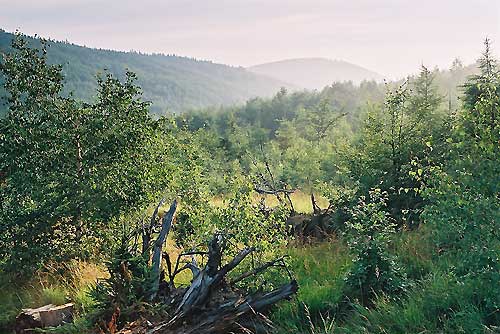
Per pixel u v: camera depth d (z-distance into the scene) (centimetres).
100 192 1012
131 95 1080
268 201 1792
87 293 783
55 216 1015
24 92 1034
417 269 848
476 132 636
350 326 681
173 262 1078
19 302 930
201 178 1130
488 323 604
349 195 1211
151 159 1073
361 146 1323
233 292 794
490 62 1249
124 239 907
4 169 1020
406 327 640
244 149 3869
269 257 914
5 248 995
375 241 779
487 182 603
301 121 5397
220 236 841
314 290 788
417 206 1164
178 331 689
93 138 1031
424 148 1199
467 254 612
